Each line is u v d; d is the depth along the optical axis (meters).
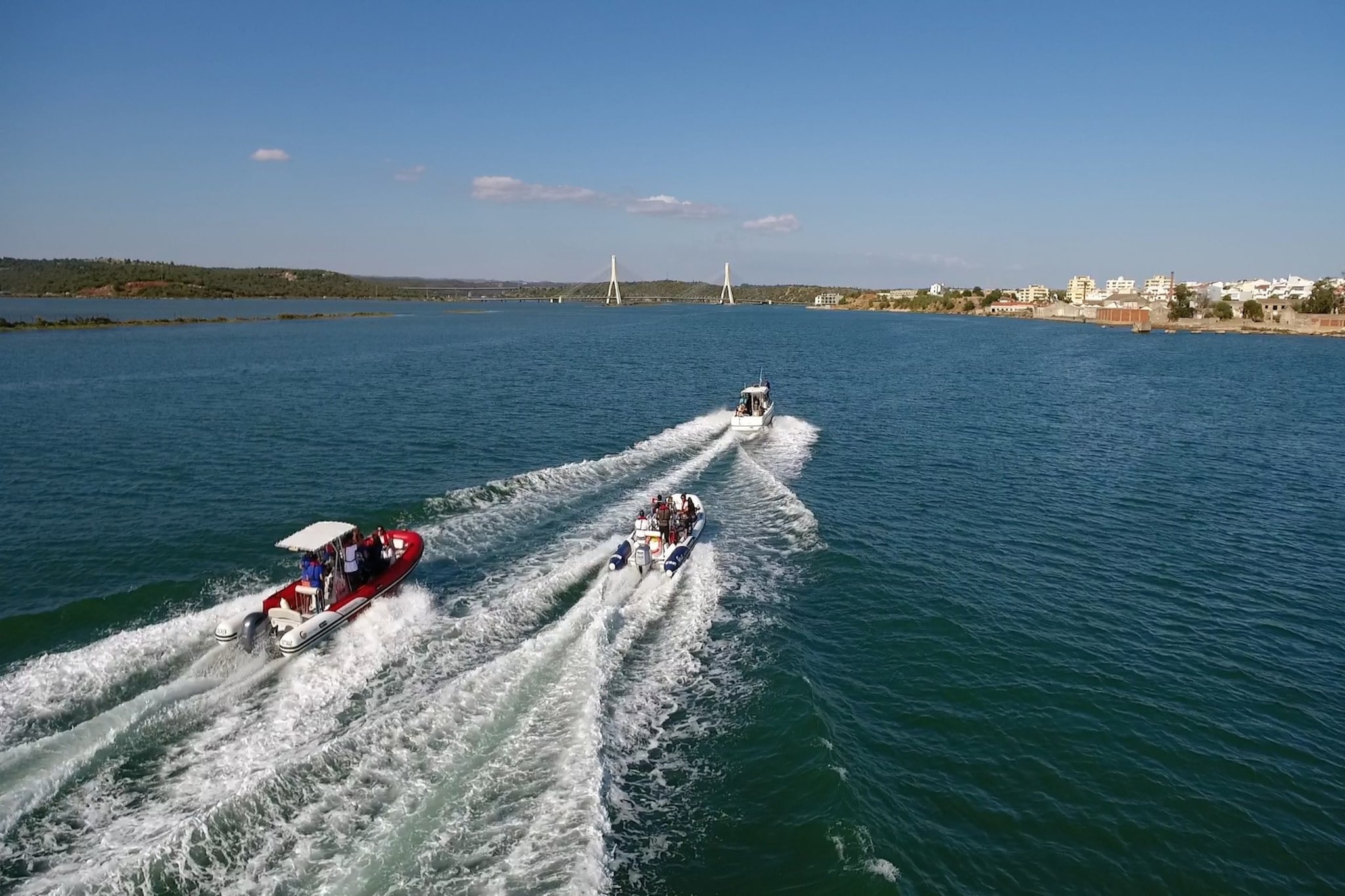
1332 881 11.91
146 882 9.92
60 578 19.77
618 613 18.52
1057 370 79.56
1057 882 11.69
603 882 10.66
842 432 43.25
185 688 14.30
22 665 15.34
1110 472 34.97
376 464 31.58
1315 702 16.56
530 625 17.92
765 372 72.06
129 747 12.71
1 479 28.22
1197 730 15.48
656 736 14.54
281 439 35.59
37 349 77.69
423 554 21.91
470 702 14.09
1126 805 13.36
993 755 14.55
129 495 26.56
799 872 11.44
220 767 12.41
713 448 37.47
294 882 10.12
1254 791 13.80
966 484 32.47
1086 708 16.09
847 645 18.52
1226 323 167.12
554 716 14.07
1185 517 28.41
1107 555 24.55
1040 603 20.91
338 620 16.83
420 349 84.69
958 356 94.00
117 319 129.00
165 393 48.62
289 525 23.83
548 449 35.41
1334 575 23.22
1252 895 11.62
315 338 97.88
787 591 21.27
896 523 27.11
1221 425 47.56
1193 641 19.05
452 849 10.86
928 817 12.86
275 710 14.09
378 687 15.04
